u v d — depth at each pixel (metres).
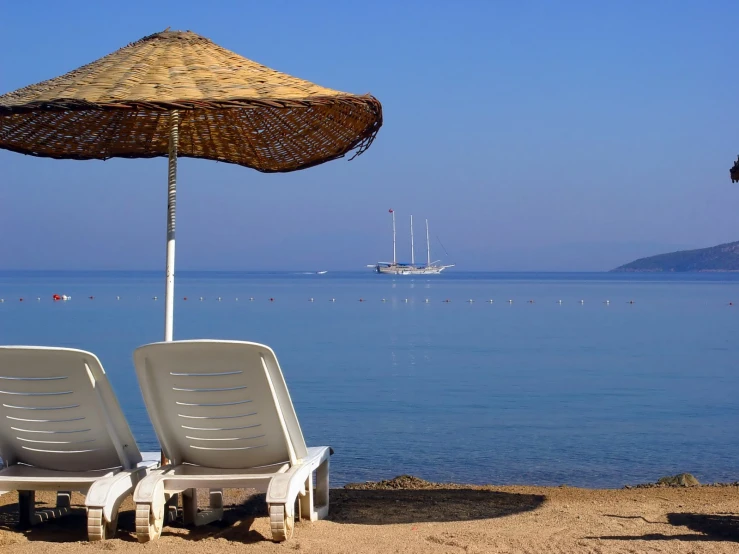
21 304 47.31
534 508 5.22
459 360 19.61
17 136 5.51
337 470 8.31
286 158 6.03
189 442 4.41
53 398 4.23
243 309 44.75
